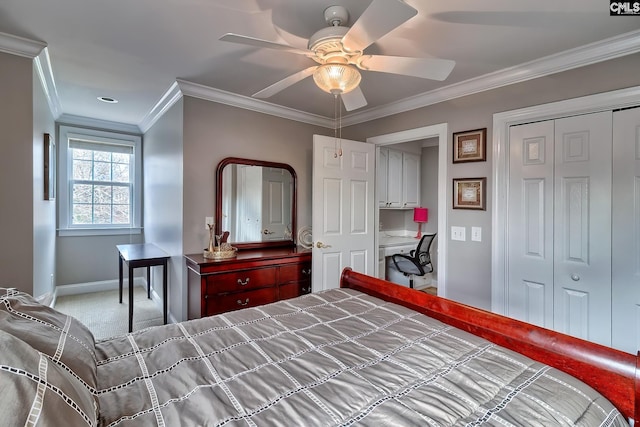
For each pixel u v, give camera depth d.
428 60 1.55
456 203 2.75
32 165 2.18
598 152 2.08
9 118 2.09
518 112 2.38
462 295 2.72
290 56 2.24
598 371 1.09
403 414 0.91
